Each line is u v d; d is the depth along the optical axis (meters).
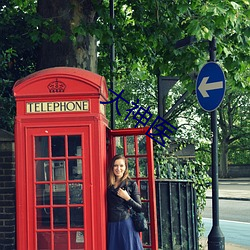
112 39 10.77
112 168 7.23
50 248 6.89
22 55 11.90
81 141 6.84
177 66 11.52
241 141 60.47
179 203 9.73
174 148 10.80
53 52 10.25
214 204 9.89
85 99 6.88
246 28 10.38
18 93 6.93
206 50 11.26
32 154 6.88
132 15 12.59
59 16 10.16
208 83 9.69
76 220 6.89
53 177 6.89
